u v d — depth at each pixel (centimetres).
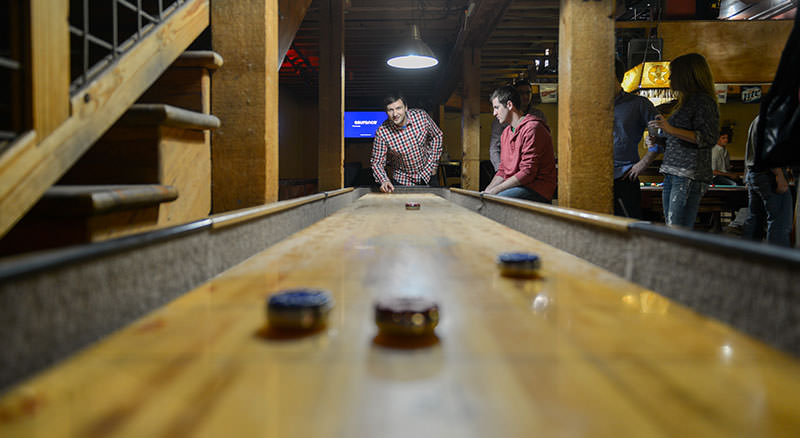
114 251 73
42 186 115
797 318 63
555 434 42
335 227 211
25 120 112
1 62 106
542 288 101
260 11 219
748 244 73
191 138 182
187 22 196
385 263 127
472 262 128
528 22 675
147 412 46
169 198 150
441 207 329
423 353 63
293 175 1441
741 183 657
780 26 628
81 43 194
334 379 54
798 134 203
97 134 137
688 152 307
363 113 1450
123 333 71
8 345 53
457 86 1012
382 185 560
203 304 88
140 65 160
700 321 79
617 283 106
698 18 658
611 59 273
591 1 270
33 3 110
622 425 44
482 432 43
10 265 55
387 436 42
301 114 1480
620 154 388
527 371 57
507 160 402
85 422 44
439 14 719
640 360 61
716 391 52
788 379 55
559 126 289
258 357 61
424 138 598
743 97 835
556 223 160
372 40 862
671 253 93
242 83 222
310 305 71
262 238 149
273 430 43
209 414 46
